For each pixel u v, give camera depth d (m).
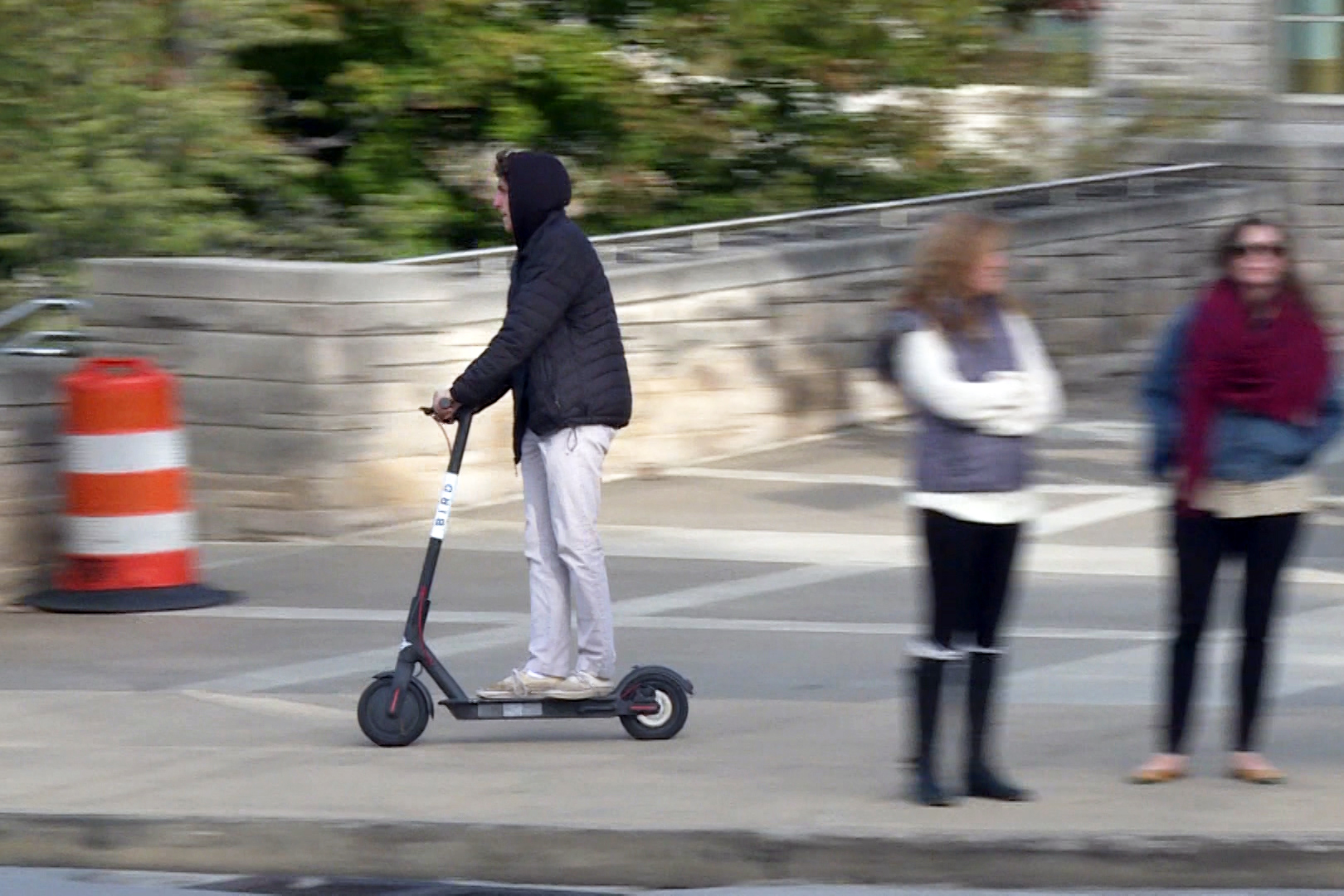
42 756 14.97
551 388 15.10
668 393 28.25
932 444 12.90
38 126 30.91
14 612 20.69
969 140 39.19
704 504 25.77
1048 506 25.36
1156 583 21.16
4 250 31.44
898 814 12.98
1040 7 38.38
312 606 20.69
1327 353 13.27
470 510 25.50
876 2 35.56
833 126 37.38
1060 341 35.34
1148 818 12.80
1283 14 42.12
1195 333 13.20
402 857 12.97
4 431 20.98
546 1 36.44
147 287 24.69
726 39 35.75
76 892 12.72
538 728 16.00
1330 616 19.56
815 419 30.52
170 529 20.78
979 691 13.22
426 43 34.62
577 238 15.06
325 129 38.00
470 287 25.52
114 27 31.20
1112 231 36.22
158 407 20.75
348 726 16.06
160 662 18.38
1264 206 39.88
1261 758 13.86
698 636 19.09
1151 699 16.38
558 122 36.59
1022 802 13.25
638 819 12.95
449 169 36.94
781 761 14.61
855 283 30.94
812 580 21.56
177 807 13.43
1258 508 13.32
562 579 15.48
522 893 12.59
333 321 24.02
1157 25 43.19
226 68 33.72
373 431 24.42
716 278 28.78
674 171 37.75
